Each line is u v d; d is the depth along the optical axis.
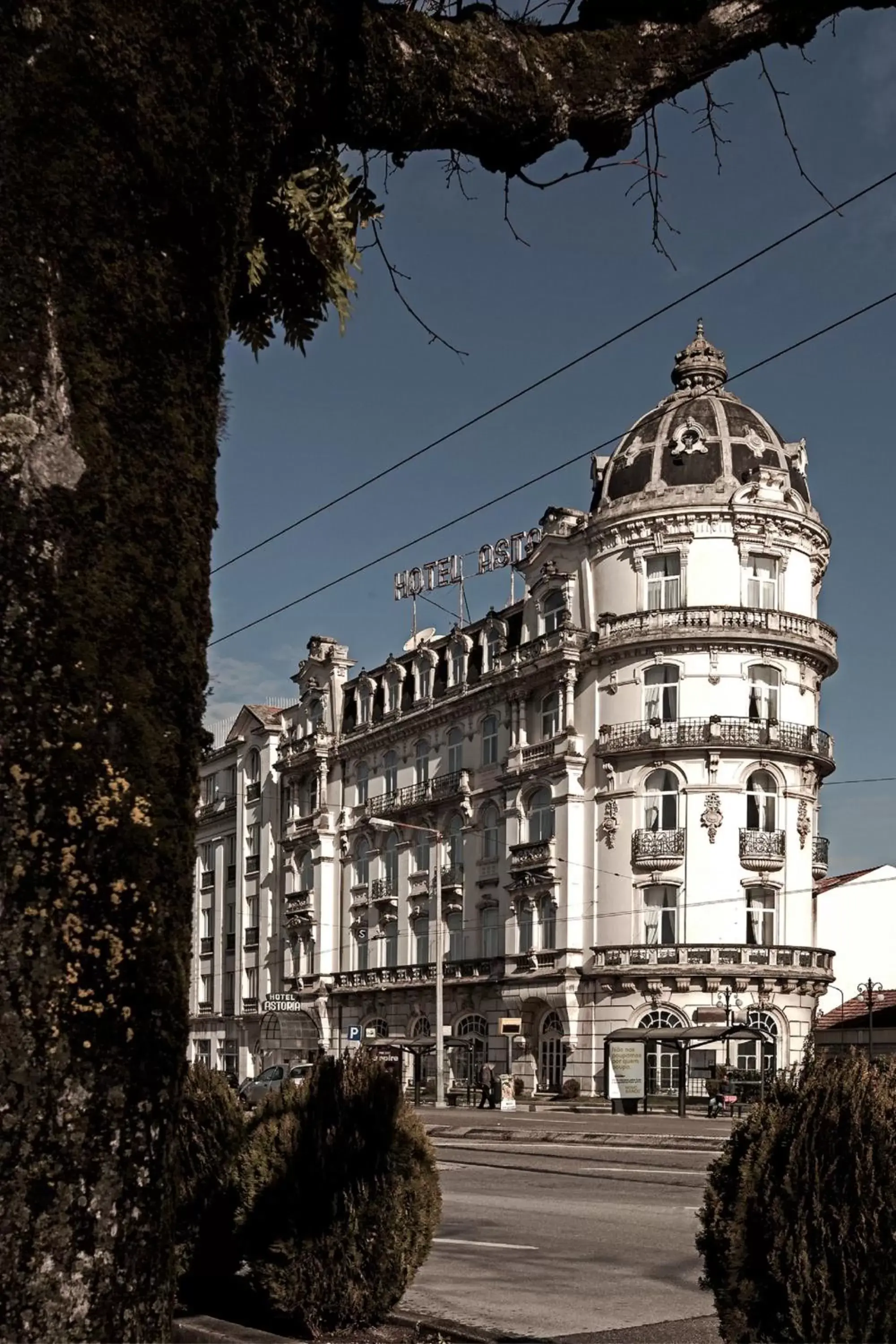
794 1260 6.22
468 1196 18.59
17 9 3.44
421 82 4.48
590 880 50.88
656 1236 14.36
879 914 58.78
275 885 72.38
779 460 51.91
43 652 3.27
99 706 3.32
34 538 3.30
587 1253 13.17
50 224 3.41
